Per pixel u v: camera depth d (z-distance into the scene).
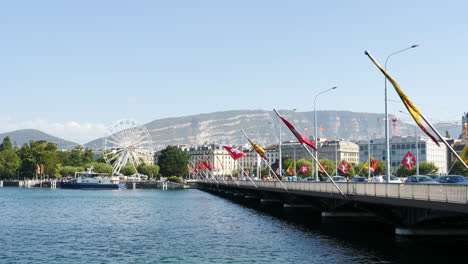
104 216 87.06
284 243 50.69
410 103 34.66
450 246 43.53
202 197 155.12
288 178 124.50
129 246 51.69
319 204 71.88
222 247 49.91
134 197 155.12
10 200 137.12
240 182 127.56
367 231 57.50
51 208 106.69
